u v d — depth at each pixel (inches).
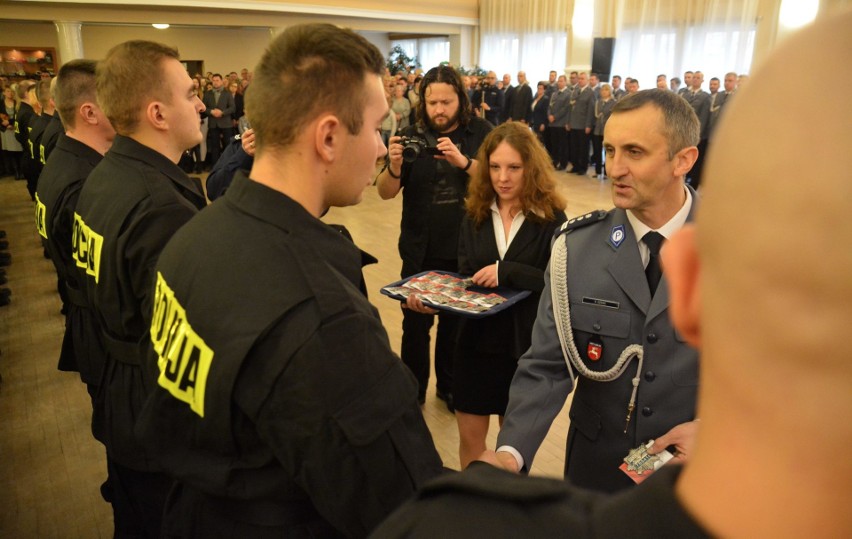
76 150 75.8
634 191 44.1
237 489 33.5
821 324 8.7
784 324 9.0
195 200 59.0
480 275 74.1
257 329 29.7
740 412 10.1
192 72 596.7
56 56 525.7
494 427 105.5
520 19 548.4
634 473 43.0
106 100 55.3
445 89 97.5
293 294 30.2
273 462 32.8
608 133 44.9
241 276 30.9
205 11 425.1
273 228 31.9
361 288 36.8
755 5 398.3
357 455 30.6
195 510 37.4
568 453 51.4
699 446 11.2
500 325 74.0
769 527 10.0
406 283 79.2
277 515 34.0
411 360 108.7
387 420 31.7
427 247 100.4
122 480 58.7
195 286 32.3
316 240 32.9
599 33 483.2
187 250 33.7
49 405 112.3
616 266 46.0
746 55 409.1
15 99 335.9
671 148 42.9
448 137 101.1
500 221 78.0
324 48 32.6
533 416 47.6
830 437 9.2
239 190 33.4
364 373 31.0
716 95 307.9
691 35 433.4
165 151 57.4
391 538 14.3
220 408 31.2
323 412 29.8
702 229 10.3
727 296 9.8
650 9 452.4
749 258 9.2
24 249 211.0
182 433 35.0
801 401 9.2
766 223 8.9
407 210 100.8
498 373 75.6
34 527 81.7
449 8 558.6
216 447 33.2
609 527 11.7
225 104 402.6
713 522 10.5
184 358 32.5
